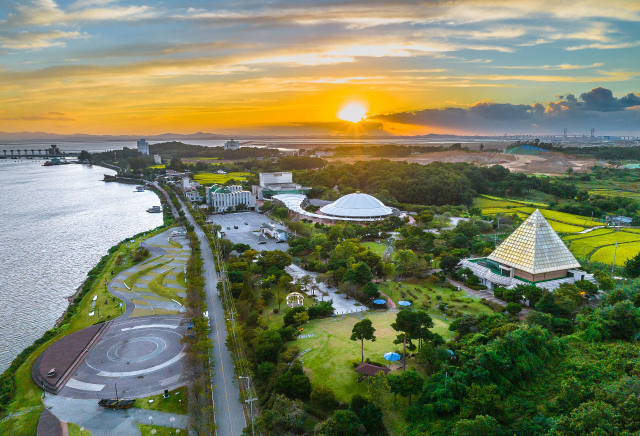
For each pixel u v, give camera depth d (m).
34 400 109.56
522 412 93.44
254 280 182.62
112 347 135.88
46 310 179.00
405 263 186.50
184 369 118.00
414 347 124.94
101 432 96.94
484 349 105.88
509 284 172.12
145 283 194.62
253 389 108.75
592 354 112.75
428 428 92.00
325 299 169.00
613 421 80.50
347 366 118.06
